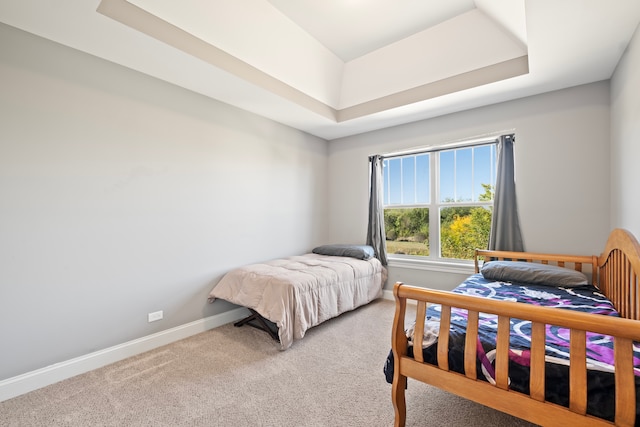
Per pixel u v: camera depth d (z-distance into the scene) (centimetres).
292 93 297
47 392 181
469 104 302
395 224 394
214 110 290
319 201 425
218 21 211
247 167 322
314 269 291
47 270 191
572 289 215
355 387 186
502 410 118
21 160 181
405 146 365
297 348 240
